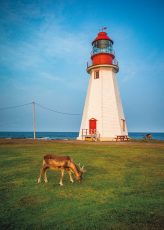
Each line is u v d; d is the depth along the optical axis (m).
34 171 12.11
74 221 6.23
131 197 7.95
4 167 13.12
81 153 18.94
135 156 17.48
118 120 36.69
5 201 7.69
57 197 8.02
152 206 7.12
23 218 6.45
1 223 6.18
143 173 11.66
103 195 8.20
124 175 11.23
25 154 18.36
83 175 11.25
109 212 6.72
